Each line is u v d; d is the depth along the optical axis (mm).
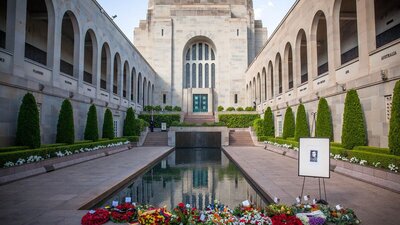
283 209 5730
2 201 7277
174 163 17828
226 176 13070
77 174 11438
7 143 11852
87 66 31000
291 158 17422
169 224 5250
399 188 8203
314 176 6984
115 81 36594
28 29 19844
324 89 16203
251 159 16891
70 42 26375
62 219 5883
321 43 26141
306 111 19422
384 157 9227
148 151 22547
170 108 40281
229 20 44969
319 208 5934
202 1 48375
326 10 16422
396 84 9562
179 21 45562
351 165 11039
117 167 13500
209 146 34562
